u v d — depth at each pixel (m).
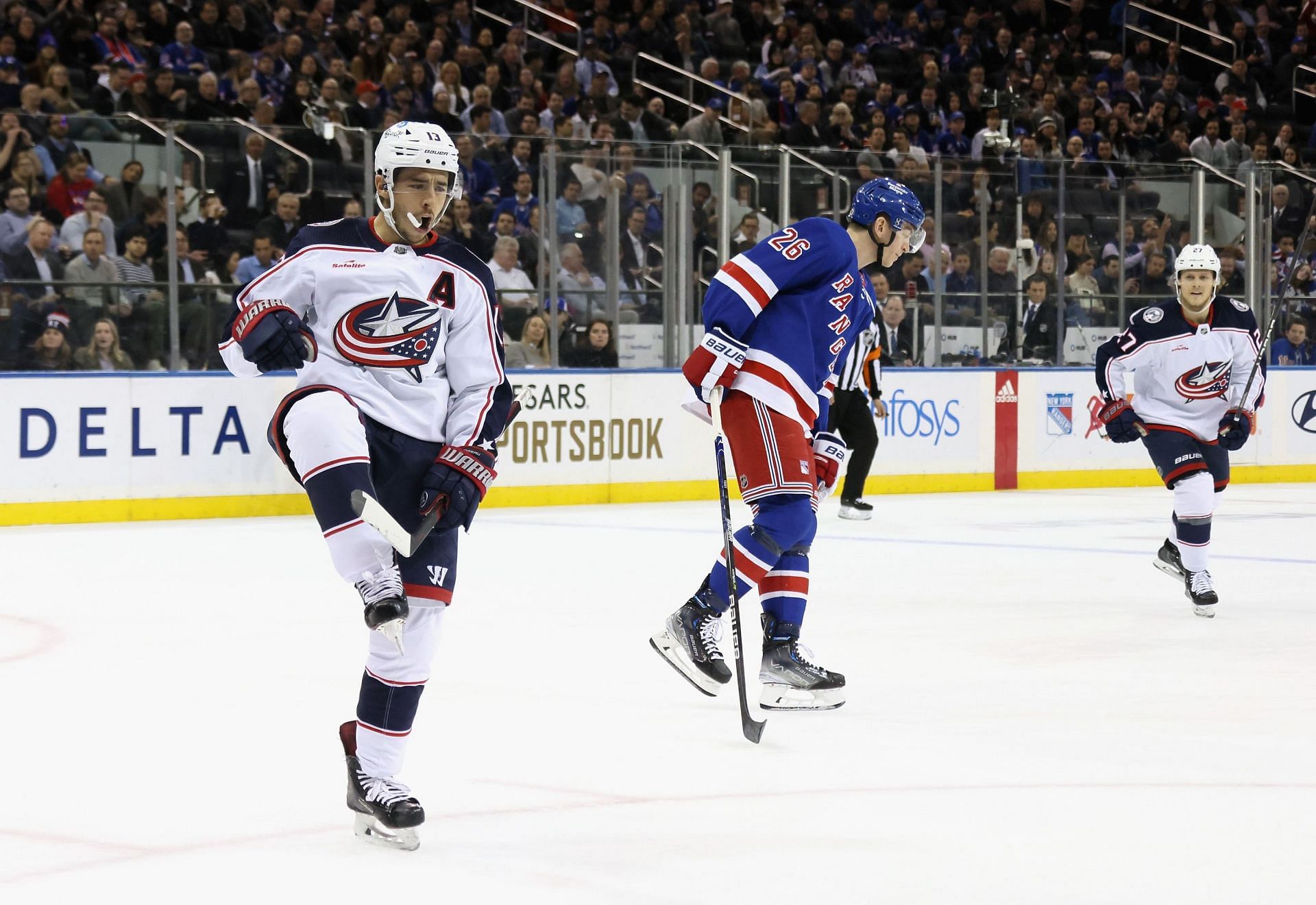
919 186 37.31
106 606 19.16
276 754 11.48
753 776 10.90
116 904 8.00
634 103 44.34
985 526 29.77
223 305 31.72
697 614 13.27
